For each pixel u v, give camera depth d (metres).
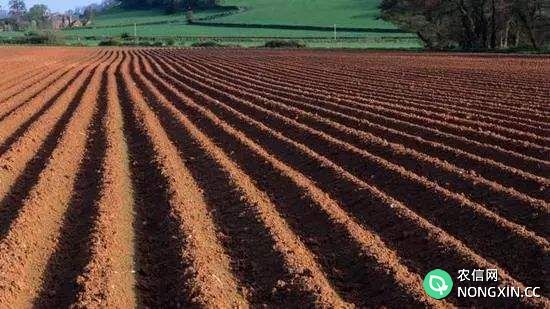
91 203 10.19
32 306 7.05
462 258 7.80
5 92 24.39
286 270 7.59
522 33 59.47
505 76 28.03
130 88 23.83
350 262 7.96
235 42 83.69
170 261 8.08
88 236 8.60
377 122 16.47
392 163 12.41
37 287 7.48
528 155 13.05
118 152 13.34
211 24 111.81
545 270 7.71
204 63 39.66
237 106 19.25
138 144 14.45
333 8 115.81
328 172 11.55
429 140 14.42
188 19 120.38
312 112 18.08
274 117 16.53
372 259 7.80
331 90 23.59
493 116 17.30
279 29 100.00
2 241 8.31
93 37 99.75
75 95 22.64
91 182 11.52
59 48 67.75
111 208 9.63
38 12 176.88
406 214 9.14
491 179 11.41
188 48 68.19
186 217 9.27
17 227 8.78
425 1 60.59
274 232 8.62
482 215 9.08
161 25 120.19
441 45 63.84
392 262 7.70
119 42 80.31
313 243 8.62
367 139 13.80
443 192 10.02
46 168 11.74
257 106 18.36
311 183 11.25
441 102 20.03
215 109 18.47
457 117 17.23
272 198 10.45
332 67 35.03
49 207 9.88
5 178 11.58
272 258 7.98
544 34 55.22
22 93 23.55
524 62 37.31
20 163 12.73
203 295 6.92
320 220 9.25
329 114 17.31
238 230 9.02
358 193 10.30
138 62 41.41
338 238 8.61
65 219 9.62
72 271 7.83
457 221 9.25
